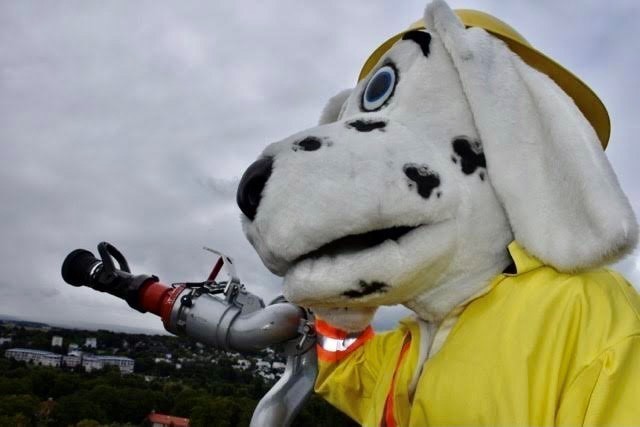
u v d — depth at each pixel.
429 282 1.33
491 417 1.13
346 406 1.98
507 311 1.24
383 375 1.74
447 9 1.41
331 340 2.03
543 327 1.16
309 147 1.24
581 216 1.18
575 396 1.05
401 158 1.26
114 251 1.95
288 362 1.91
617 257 1.14
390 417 1.57
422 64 1.43
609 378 1.02
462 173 1.33
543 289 1.22
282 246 1.18
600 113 1.54
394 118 1.39
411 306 1.43
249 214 1.25
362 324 1.63
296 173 1.19
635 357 1.05
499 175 1.29
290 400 1.82
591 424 0.99
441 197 1.25
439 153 1.33
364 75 1.90
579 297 1.17
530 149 1.29
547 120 1.27
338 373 1.99
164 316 1.86
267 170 1.23
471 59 1.35
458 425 1.18
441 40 1.46
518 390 1.10
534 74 1.35
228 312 1.80
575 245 1.17
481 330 1.26
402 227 1.26
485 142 1.31
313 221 1.16
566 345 1.13
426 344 1.50
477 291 1.35
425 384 1.30
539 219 1.24
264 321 1.78
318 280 1.19
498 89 1.33
